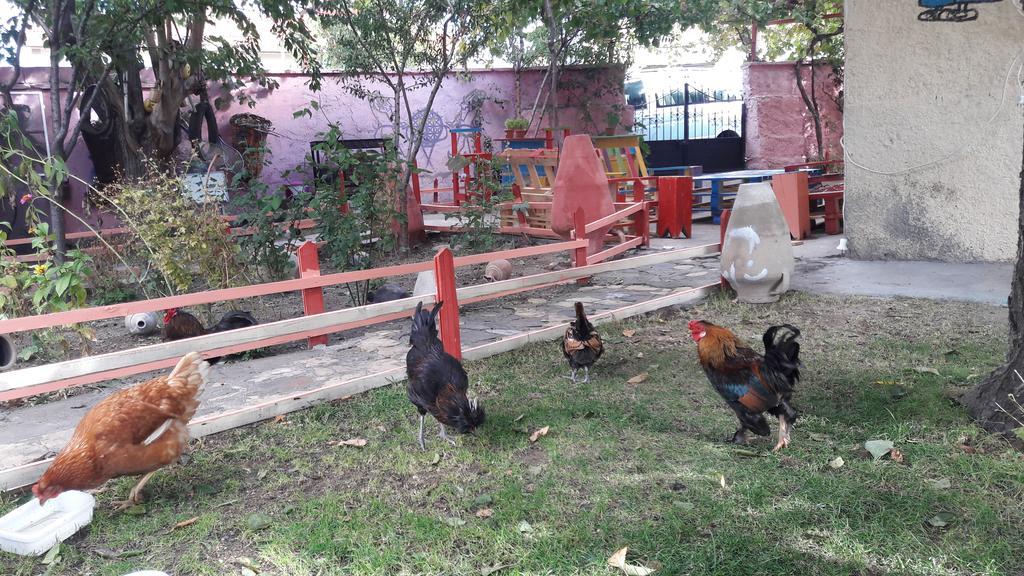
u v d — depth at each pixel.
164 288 10.20
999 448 4.66
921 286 9.16
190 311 9.20
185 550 4.00
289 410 5.91
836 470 4.49
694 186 19.97
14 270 7.55
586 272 8.51
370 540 3.95
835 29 20.41
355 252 11.58
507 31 12.41
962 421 5.02
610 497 4.30
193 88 15.39
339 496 4.48
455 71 20.80
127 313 5.63
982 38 9.78
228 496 4.57
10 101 11.73
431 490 4.52
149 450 4.22
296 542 4.00
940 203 10.47
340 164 11.20
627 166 17.84
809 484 4.31
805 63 22.52
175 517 4.32
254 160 15.52
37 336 7.50
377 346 7.75
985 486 4.17
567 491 4.42
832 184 17.11
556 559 3.67
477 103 21.11
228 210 14.46
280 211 11.22
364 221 11.91
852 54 10.84
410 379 5.06
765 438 5.09
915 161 10.56
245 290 6.55
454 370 4.97
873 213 11.07
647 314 8.65
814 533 3.82
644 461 4.77
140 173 14.52
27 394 5.05
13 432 5.61
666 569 3.55
